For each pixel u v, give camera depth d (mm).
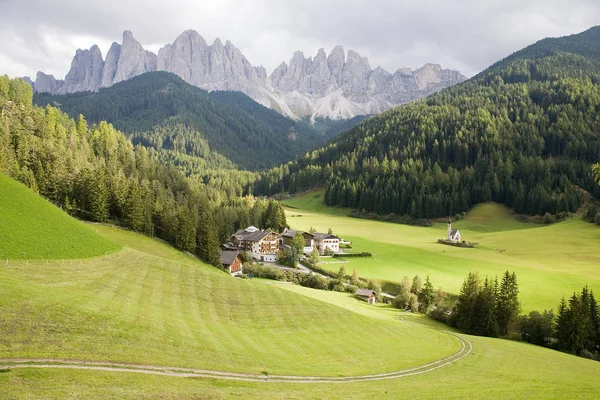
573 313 81312
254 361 41594
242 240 164250
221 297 69625
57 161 149250
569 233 182250
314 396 33062
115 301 51594
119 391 28062
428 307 104250
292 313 67688
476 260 151125
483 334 87812
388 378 42281
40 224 77938
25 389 26000
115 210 139125
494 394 36219
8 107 195875
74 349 34344
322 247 165625
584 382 47250
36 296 43094
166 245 125000
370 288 120062
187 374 34438
